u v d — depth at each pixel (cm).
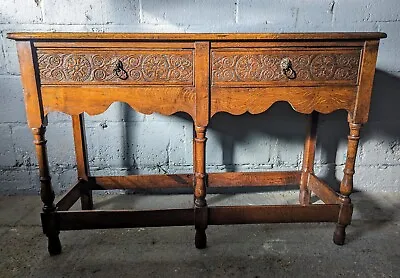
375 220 160
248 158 188
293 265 126
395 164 190
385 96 178
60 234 146
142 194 190
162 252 134
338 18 168
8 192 187
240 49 115
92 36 110
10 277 120
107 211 130
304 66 118
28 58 112
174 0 163
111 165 186
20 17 162
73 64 115
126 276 120
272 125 183
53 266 126
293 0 165
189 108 121
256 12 166
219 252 134
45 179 126
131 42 113
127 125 180
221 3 164
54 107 118
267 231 150
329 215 136
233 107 121
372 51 118
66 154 183
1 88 170
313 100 122
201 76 117
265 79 119
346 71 120
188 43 114
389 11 167
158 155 185
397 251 135
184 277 120
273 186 194
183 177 175
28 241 142
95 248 137
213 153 187
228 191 192
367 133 184
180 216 132
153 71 117
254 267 125
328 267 125
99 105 119
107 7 162
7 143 179
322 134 184
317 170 190
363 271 123
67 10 162
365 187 193
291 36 112
